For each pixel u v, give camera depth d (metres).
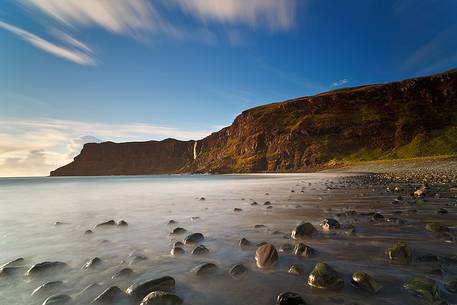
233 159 173.00
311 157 120.94
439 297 2.95
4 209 12.17
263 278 3.67
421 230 6.07
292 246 4.98
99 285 3.57
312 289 3.28
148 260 4.59
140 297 3.18
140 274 3.94
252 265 4.21
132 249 5.31
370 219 7.38
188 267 4.19
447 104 120.25
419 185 17.97
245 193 18.27
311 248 4.67
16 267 4.33
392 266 3.93
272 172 131.75
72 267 4.34
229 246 5.33
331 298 3.02
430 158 63.34
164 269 4.14
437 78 130.75
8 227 7.84
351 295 3.07
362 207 9.76
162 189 26.38
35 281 3.81
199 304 2.96
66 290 3.47
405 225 6.59
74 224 8.20
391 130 113.62
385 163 74.94
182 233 6.62
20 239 6.32
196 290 3.34
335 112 140.88
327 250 4.80
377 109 129.62
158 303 2.90
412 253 4.38
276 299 3.04
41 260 4.75
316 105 152.62
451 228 6.14
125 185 39.41
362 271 3.77
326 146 122.31
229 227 7.14
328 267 3.54
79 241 6.05
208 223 7.78
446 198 11.03
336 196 13.84
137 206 12.38
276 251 4.43
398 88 135.75
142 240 6.04
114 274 3.96
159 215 9.52
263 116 171.75
